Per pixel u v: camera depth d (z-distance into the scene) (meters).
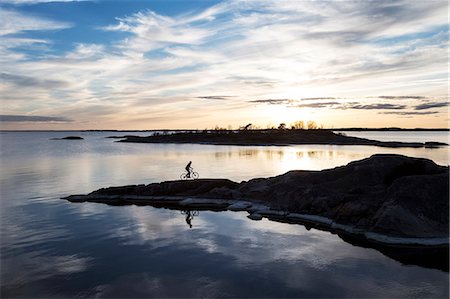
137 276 19.58
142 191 41.12
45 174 59.28
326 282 18.92
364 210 28.27
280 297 17.31
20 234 26.73
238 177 53.25
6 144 187.25
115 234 26.92
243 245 24.55
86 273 19.95
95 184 48.91
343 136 199.00
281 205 33.88
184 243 24.91
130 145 165.38
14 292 17.84
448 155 90.62
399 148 124.94
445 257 22.34
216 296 17.45
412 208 26.70
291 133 190.75
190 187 41.72
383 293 17.73
